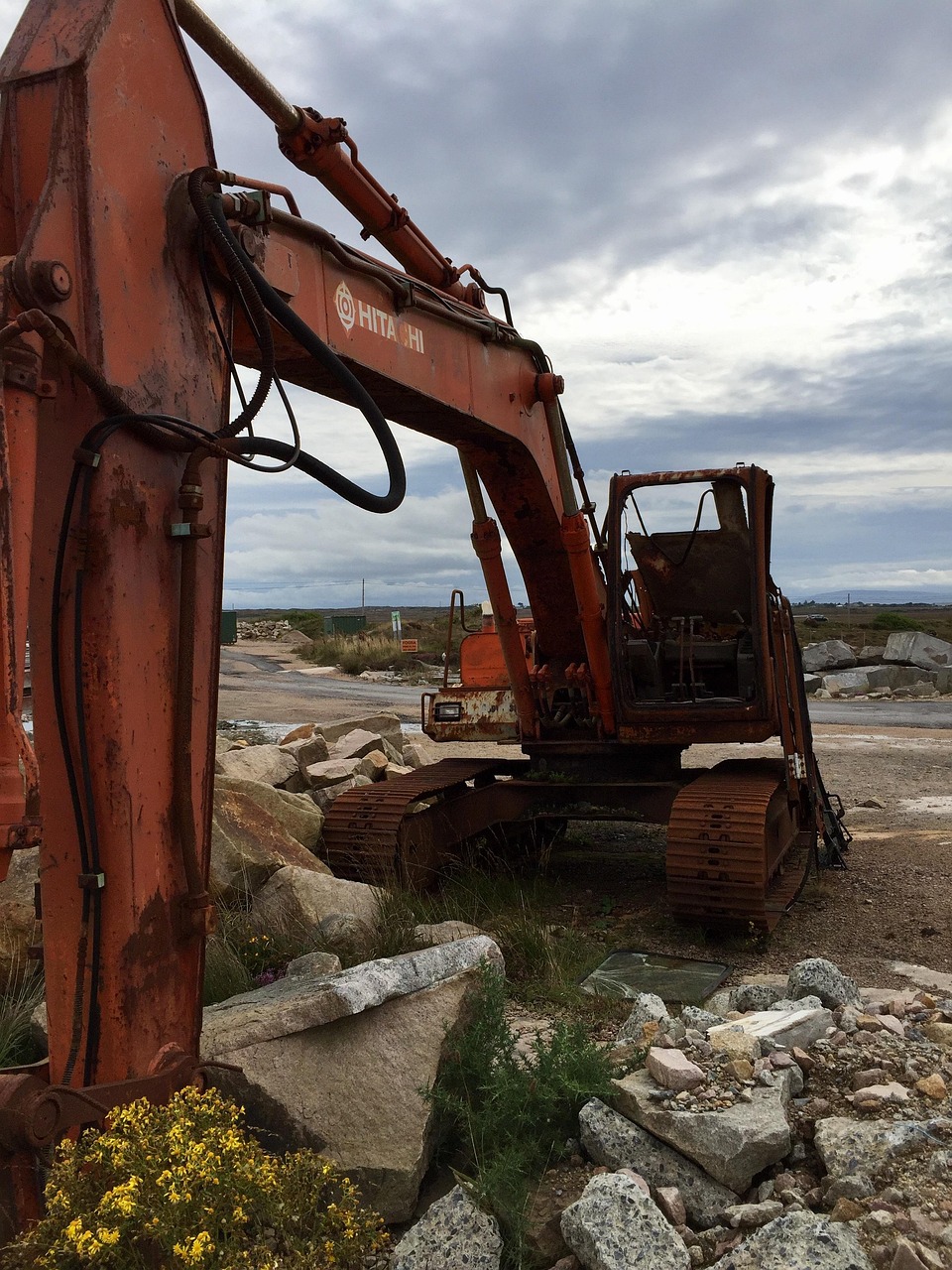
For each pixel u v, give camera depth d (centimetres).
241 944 531
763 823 615
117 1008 298
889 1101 335
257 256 390
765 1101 330
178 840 321
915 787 1248
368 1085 361
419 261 600
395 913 579
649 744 763
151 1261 255
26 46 320
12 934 468
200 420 343
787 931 654
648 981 551
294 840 661
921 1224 276
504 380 635
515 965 568
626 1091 341
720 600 791
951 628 5625
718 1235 292
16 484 272
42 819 277
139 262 322
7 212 317
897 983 547
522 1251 295
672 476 707
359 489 389
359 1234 289
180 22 397
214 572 341
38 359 281
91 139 308
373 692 2605
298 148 505
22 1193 273
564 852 914
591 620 744
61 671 302
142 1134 262
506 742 858
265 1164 278
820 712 2197
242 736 1485
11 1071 301
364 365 472
